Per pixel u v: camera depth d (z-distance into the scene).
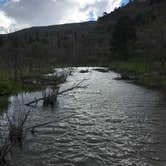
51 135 15.23
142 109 22.47
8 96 28.16
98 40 174.00
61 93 29.86
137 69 61.09
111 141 14.14
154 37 68.94
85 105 24.77
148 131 15.83
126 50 100.81
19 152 12.55
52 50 111.44
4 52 50.19
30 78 42.16
